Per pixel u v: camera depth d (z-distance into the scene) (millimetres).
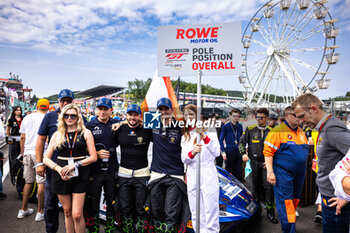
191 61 2158
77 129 2248
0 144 8703
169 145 2365
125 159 2479
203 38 2137
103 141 2492
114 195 2549
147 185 2490
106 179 2504
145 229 2422
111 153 2541
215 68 2127
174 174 2363
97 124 2521
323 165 1809
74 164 2145
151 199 2371
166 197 2338
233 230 2361
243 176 4512
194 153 2145
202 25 2131
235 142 4312
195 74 2154
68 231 2281
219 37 2113
